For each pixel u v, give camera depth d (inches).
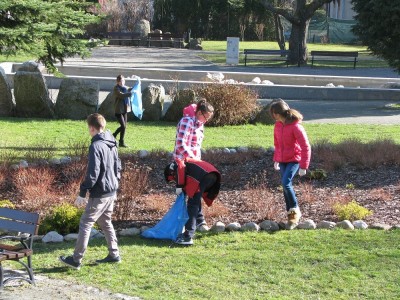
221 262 383.9
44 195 494.3
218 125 846.5
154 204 476.4
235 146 694.5
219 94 847.1
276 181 540.4
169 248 407.2
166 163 595.5
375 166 571.5
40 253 398.9
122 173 539.5
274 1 2025.1
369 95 1153.4
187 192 416.5
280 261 384.2
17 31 490.9
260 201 475.2
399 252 392.5
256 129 830.5
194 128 417.4
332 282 357.1
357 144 623.2
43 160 587.8
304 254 393.1
